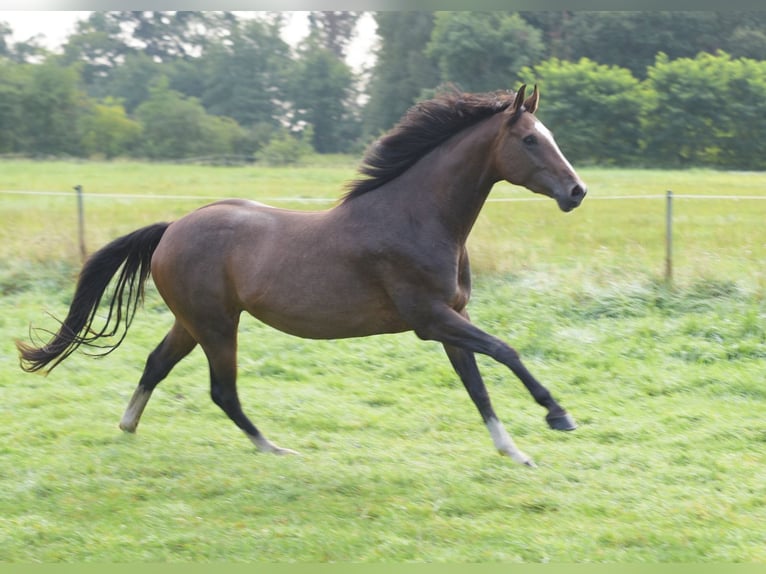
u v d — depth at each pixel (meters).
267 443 7.43
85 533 5.72
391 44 73.62
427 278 6.59
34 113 64.69
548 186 6.40
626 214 19.98
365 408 8.55
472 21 61.28
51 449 7.41
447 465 6.92
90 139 65.81
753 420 7.78
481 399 6.96
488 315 11.18
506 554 5.32
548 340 10.26
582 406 8.41
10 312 12.16
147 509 6.10
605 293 11.64
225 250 7.16
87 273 7.66
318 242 6.78
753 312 10.46
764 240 15.29
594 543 5.43
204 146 67.00
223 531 5.73
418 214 6.66
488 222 16.67
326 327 6.90
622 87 55.94
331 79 81.75
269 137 68.38
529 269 12.91
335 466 6.96
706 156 55.19
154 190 28.33
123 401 8.84
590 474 6.66
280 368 9.84
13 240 14.85
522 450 7.29
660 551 5.34
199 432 7.89
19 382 9.41
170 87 89.44
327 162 57.72
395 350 10.23
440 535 5.62
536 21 66.88
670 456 6.99
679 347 9.95
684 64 55.12
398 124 6.86
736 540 5.42
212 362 7.40
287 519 5.93
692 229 17.22
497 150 6.54
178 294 7.32
